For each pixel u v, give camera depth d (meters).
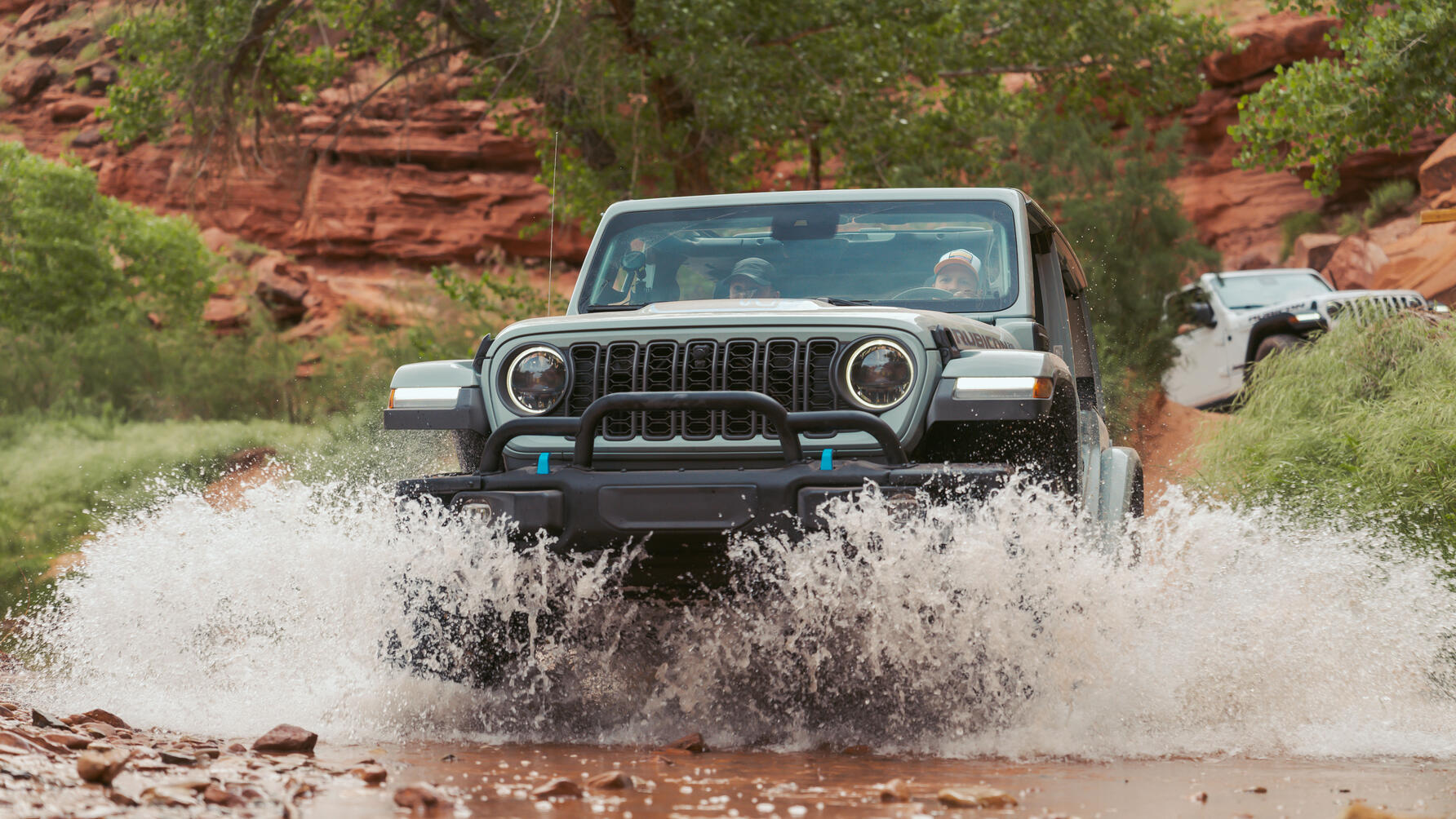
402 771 5.44
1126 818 4.46
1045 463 6.93
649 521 6.41
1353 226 40.62
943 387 6.67
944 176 28.48
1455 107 18.88
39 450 24.84
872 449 6.64
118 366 34.62
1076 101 31.62
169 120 29.56
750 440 6.69
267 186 52.00
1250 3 45.75
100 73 54.22
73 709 7.23
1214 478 13.33
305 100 30.62
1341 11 19.78
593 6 25.48
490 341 7.41
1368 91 19.09
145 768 5.11
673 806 4.65
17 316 40.19
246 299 47.19
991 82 30.77
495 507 6.59
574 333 7.03
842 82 26.89
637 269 8.95
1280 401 13.81
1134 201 26.28
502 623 7.01
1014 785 5.18
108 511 18.31
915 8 26.86
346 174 52.03
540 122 29.48
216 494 9.89
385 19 28.72
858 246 8.64
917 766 5.71
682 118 26.80
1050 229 9.47
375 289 49.97
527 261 51.44
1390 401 12.87
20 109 54.00
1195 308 27.12
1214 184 45.12
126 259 43.91
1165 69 31.41
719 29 24.84
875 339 6.72
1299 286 27.56
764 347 6.80
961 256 8.39
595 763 5.79
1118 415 22.03
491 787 5.03
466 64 28.89
